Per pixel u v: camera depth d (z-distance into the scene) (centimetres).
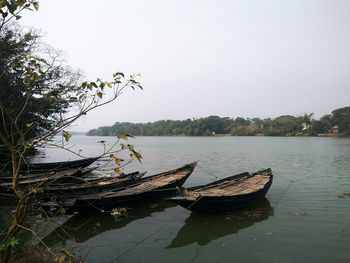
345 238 1193
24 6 507
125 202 1514
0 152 665
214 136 16350
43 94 700
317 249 1096
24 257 883
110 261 1020
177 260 1029
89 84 571
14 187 581
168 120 19562
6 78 1277
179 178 1959
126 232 1281
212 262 1012
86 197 1414
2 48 1802
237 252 1085
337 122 13300
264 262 1005
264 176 2041
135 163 3834
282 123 15025
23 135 593
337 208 1598
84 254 1066
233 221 1411
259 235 1239
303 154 4791
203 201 1391
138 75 581
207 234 1259
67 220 1395
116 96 590
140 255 1068
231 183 1855
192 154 5128
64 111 1825
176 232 1284
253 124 16825
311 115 13825
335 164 3425
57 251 1055
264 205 1667
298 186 2181
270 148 6347
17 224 589
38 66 641
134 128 19900
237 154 5006
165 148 6781
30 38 2473
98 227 1331
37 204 695
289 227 1323
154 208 1627
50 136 616
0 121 1088
